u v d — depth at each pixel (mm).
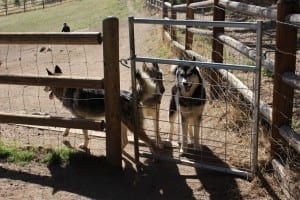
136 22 5039
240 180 4945
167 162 5566
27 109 8617
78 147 6199
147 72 6051
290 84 4418
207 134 6391
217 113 6941
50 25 31156
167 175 5234
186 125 5789
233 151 5652
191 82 5559
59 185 5070
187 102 5637
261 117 5609
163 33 13891
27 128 7059
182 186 4961
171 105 6152
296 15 4246
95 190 4945
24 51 18891
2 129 7035
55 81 5441
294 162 4641
